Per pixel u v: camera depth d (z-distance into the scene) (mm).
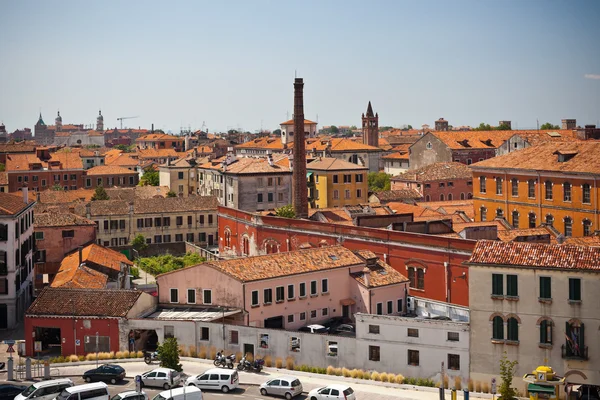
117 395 62094
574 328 65375
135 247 144625
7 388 67312
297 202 140500
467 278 83812
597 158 111812
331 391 63719
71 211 147250
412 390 68188
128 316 81438
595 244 90750
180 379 69875
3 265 95312
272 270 84875
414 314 89188
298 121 140000
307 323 86375
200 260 132750
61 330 81750
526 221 120375
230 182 164000
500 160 127000
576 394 64500
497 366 68188
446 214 123438
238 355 78250
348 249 94000
